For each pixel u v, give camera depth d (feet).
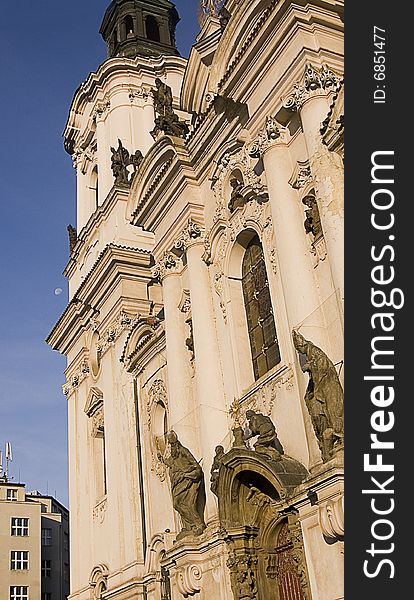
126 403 99.40
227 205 78.13
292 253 62.85
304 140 66.18
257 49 71.92
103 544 101.96
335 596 49.06
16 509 225.76
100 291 111.24
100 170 126.11
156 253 92.07
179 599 68.74
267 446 61.16
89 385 117.08
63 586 243.19
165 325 86.74
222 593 63.36
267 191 70.08
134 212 97.50
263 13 69.87
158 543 84.79
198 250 81.41
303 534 52.90
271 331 70.13
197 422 77.51
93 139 134.62
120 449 98.53
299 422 60.59
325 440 49.67
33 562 222.28
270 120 69.10
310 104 64.34
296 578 59.26
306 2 67.10
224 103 78.43
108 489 99.19
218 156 81.05
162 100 92.94
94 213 120.88
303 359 60.23
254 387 67.72
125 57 131.23
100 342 111.45
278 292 66.33
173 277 87.10
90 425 114.11
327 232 57.82
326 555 50.39
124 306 105.50
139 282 107.24
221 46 76.69
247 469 60.29
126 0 143.95
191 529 69.62
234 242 75.66
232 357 72.90
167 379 86.79
